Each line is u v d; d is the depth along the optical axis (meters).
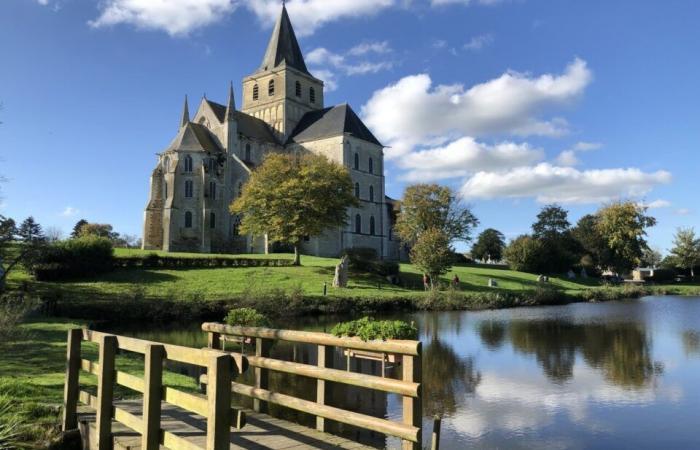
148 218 70.12
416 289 51.06
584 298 54.91
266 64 88.50
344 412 6.86
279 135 84.69
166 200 69.38
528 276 72.56
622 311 40.09
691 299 57.66
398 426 6.25
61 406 8.85
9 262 37.50
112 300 31.52
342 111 81.88
